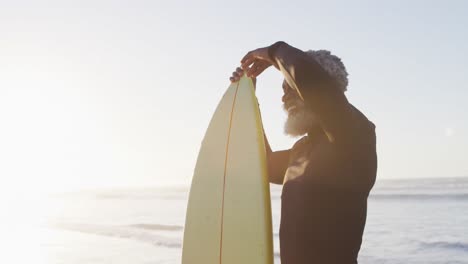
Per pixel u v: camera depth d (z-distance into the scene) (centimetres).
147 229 2478
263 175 223
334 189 183
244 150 234
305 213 186
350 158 183
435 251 1758
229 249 217
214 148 243
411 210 3225
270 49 208
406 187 5759
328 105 179
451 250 1761
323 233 183
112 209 4281
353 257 187
